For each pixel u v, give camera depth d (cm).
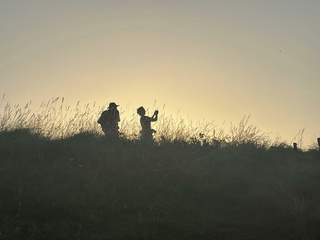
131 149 1148
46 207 763
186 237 729
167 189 933
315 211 806
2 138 1147
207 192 955
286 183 1017
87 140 1258
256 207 889
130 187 918
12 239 664
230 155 1270
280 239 732
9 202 768
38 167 974
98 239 696
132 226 736
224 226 800
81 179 927
